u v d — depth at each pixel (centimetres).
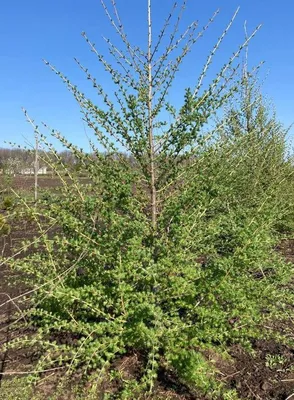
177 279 285
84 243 307
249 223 312
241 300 293
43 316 324
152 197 325
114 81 305
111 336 306
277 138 689
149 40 305
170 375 314
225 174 371
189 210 320
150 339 268
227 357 312
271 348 358
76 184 330
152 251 305
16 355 346
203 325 294
